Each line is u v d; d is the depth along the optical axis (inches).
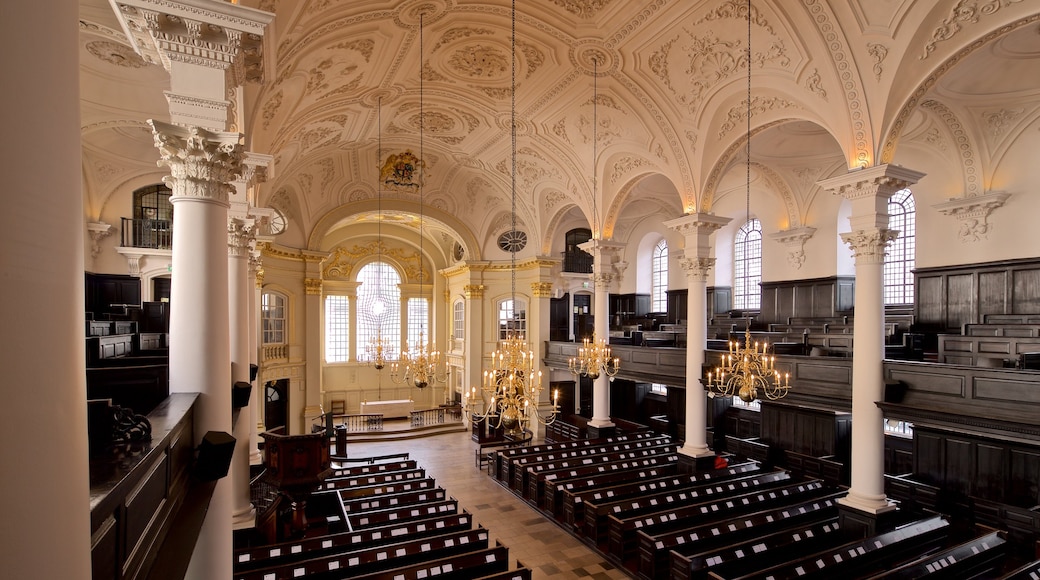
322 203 863.7
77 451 51.9
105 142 513.3
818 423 660.7
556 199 879.7
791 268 794.2
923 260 629.3
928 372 406.0
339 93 556.7
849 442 648.4
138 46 211.2
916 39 372.5
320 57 459.8
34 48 45.2
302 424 863.7
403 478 581.3
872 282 421.4
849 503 424.5
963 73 480.7
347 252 1133.7
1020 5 332.8
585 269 1106.7
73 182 51.5
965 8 350.0
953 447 540.4
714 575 329.1
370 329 1154.0
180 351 203.6
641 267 1090.1
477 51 510.3
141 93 396.8
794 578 335.3
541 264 933.8
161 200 588.7
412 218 994.1
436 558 372.8
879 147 410.0
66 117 50.0
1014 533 457.7
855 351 430.9
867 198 418.0
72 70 51.7
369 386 1139.9
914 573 331.3
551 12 456.4
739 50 453.4
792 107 469.7
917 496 534.6
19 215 42.8
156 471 135.3
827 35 400.5
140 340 322.3
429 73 555.5
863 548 366.3
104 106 415.2
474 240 975.0
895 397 420.2
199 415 203.6
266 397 815.1
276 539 442.0
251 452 553.6
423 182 901.2
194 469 195.3
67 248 49.8
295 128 578.9
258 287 717.3
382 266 1170.0
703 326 609.3
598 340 604.4
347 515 438.6
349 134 698.8
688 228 601.3
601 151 675.4
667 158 601.3
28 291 43.6
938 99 523.8
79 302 52.6
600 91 564.7
